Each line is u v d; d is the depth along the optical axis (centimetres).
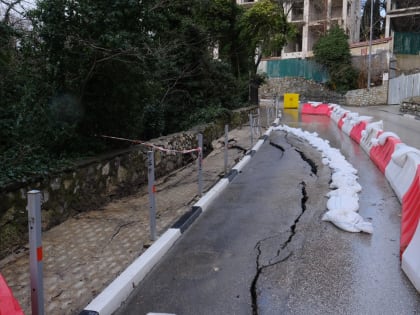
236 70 2412
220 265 425
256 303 346
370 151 1010
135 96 728
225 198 688
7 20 592
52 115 635
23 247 484
